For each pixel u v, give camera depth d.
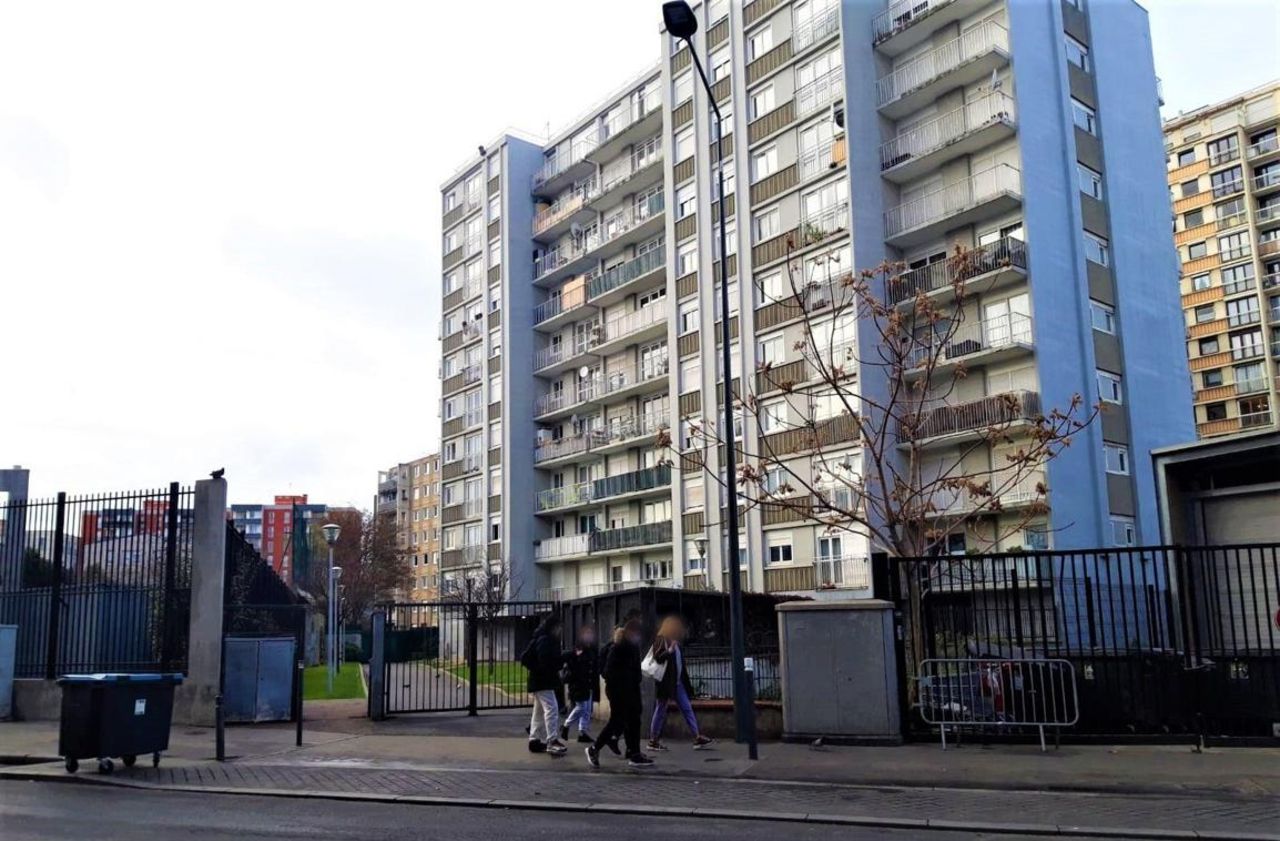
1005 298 30.88
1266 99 71.19
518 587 50.19
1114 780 9.95
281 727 16.12
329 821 8.85
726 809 9.19
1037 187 31.17
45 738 14.66
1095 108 34.69
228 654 16.56
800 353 34.22
